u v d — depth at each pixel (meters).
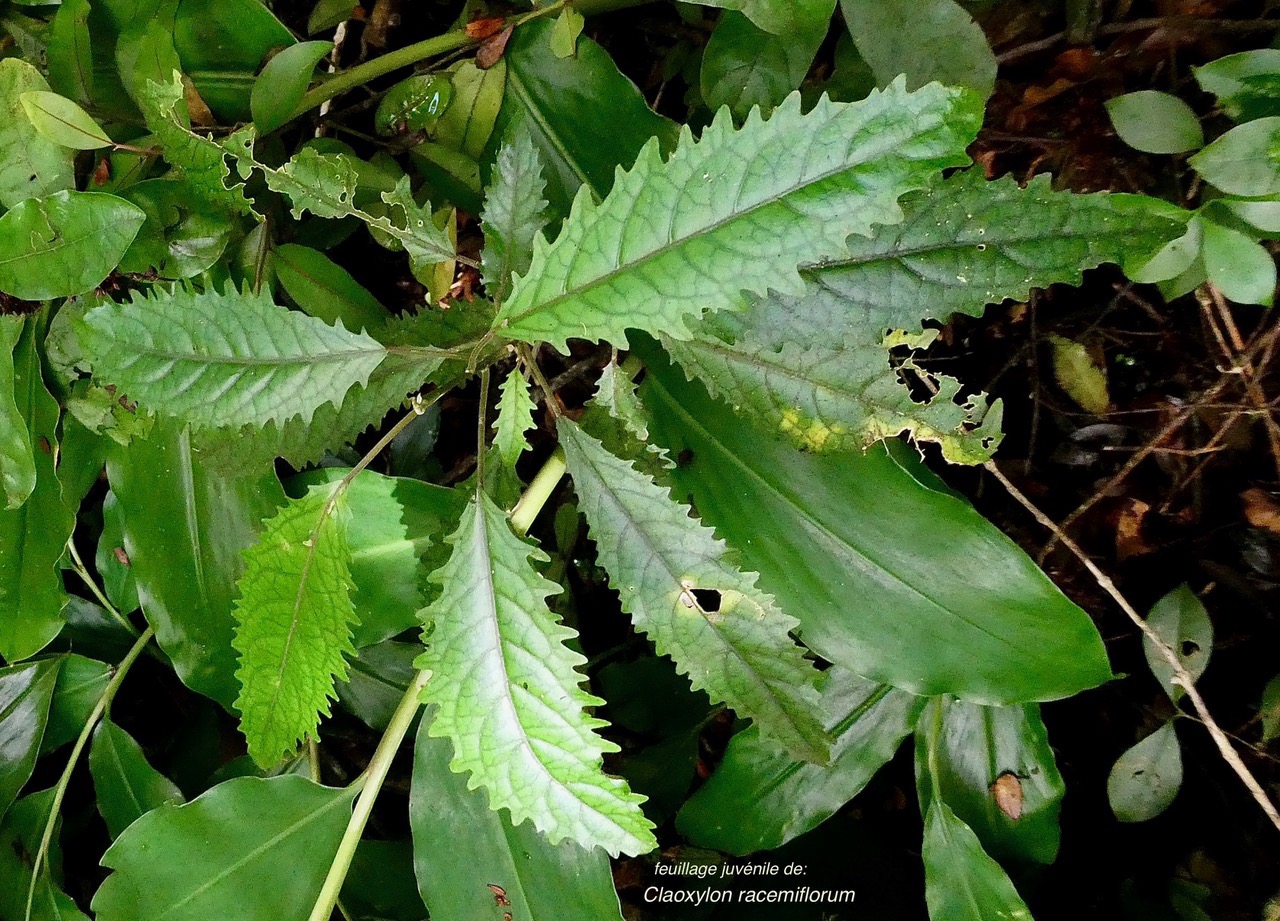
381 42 0.61
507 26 0.52
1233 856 0.57
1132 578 0.58
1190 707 0.58
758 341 0.46
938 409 0.46
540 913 0.51
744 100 0.50
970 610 0.50
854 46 0.52
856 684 0.56
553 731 0.43
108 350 0.40
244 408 0.42
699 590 0.47
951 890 0.53
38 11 0.54
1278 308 0.53
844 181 0.37
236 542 0.54
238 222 0.53
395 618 0.54
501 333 0.42
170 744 0.64
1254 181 0.45
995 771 0.55
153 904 0.51
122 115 0.52
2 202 0.49
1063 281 0.44
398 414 0.63
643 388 0.53
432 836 0.52
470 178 0.54
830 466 0.50
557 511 0.60
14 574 0.53
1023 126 0.55
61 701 0.60
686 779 0.60
